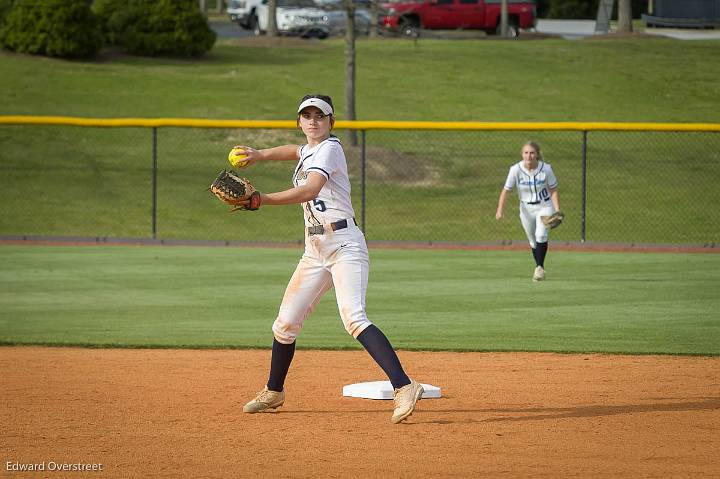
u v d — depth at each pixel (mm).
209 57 133125
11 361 35625
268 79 121688
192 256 66375
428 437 24750
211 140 100062
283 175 91625
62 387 31078
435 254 68438
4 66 116625
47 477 21297
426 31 144750
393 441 24359
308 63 131750
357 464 22219
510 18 156625
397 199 87312
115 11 130375
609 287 54031
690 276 58062
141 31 129125
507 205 86812
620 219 82938
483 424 26172
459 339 40281
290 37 152125
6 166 91938
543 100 118312
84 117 103062
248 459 22688
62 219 81500
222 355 37094
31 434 25031
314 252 26250
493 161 97125
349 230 25953
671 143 103812
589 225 81375
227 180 24062
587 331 42094
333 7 114375
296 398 29688
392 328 42875
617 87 125125
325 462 22406
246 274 58406
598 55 140625
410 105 113875
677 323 43969
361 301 25797
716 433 25109
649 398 29594
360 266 25938
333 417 27078
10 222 80125
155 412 27625
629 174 94188
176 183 90062
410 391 25328
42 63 120062
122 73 119500
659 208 85688
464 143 101875
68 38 122438
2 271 59219
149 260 64312
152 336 40906
